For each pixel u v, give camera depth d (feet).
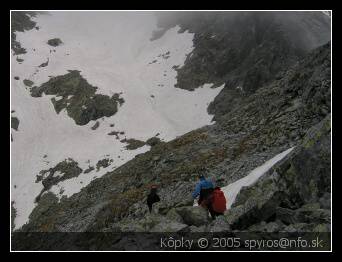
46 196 155.43
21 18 310.45
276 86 115.65
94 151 185.88
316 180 42.11
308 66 100.83
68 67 256.93
